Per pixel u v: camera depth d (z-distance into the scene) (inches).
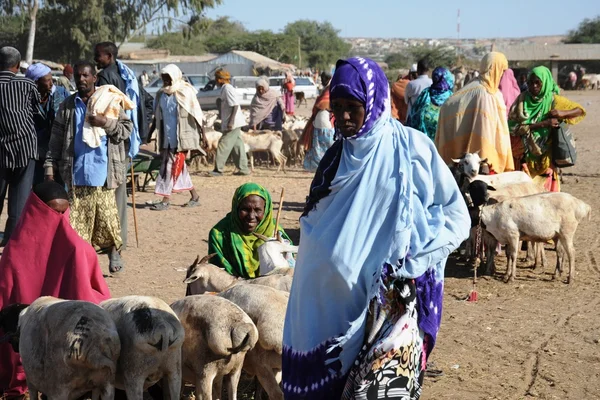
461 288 346.9
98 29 2373.3
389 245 138.9
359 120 141.2
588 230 461.7
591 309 315.9
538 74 407.2
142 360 183.5
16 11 2242.9
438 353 264.7
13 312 196.9
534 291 341.7
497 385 237.8
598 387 236.8
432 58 3240.7
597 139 1010.7
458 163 371.2
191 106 509.4
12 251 217.5
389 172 140.6
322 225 144.0
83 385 182.5
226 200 558.6
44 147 403.9
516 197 354.6
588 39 4178.2
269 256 241.0
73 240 218.2
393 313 140.9
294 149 757.9
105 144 327.6
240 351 192.9
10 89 366.9
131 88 371.6
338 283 141.5
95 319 179.3
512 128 416.8
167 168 515.5
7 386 219.5
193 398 223.8
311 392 144.8
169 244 419.2
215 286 231.8
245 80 1663.4
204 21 2411.4
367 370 137.6
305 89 1941.4
